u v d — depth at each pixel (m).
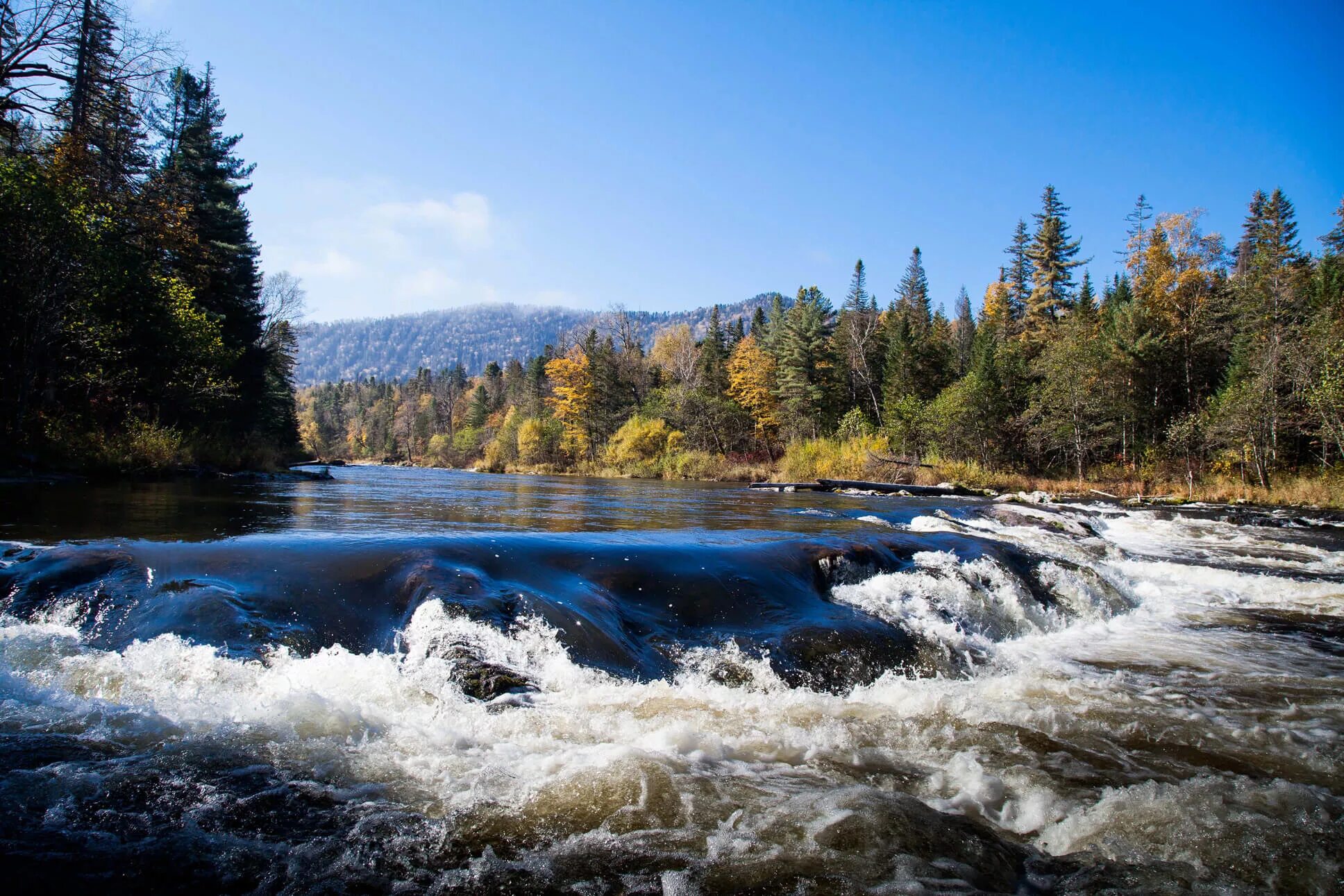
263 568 5.75
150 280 18.56
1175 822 3.27
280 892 2.46
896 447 38.53
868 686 5.38
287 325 37.19
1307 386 24.56
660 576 6.55
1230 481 27.36
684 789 3.40
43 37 15.52
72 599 5.07
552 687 4.54
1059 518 15.53
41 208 15.09
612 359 59.59
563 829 2.99
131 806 2.91
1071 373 32.38
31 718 3.59
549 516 11.95
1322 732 4.61
